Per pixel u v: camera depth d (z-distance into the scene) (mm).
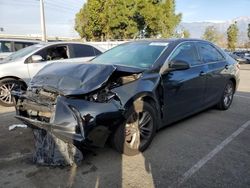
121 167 3748
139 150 4133
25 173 3541
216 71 5934
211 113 6398
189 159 4027
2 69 6852
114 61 4844
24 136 4723
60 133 3434
